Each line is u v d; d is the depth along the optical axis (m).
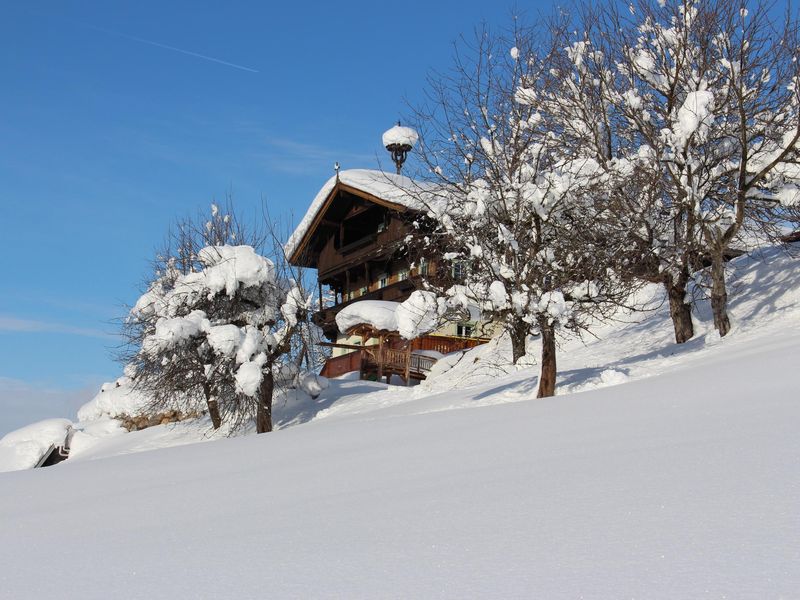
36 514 6.51
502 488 4.80
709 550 3.02
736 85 18.86
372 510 4.70
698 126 17.56
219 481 7.22
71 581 3.84
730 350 16.62
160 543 4.57
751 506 3.54
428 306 17.05
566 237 17.02
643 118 19.98
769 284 21.41
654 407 7.83
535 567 3.10
